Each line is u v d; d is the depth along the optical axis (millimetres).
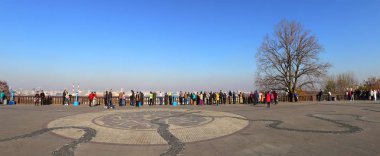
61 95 39688
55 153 11211
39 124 18500
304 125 18078
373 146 11883
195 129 16797
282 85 52375
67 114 24266
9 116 22656
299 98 50781
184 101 40188
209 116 23203
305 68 51312
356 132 15305
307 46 51531
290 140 13383
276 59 52750
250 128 17078
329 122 19312
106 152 11539
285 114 24625
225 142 13234
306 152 11031
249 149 11758
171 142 13383
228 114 24734
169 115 24078
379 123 18719
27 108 30750
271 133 15320
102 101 38531
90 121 20000
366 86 77625
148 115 24141
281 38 52281
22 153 11141
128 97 39906
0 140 13625
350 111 26953
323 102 42781
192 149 11969
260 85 53750
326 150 11273
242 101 42812
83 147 12375
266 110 28781
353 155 10453
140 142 13461
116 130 16500
